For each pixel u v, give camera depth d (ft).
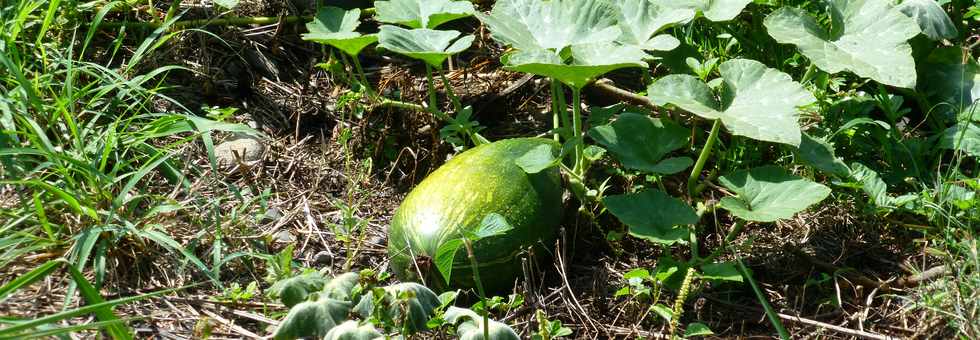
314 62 10.02
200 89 9.71
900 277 8.12
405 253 7.88
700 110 8.01
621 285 8.10
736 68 8.32
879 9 8.79
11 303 7.36
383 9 9.09
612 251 8.38
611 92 9.55
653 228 7.89
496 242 7.83
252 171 9.05
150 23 9.86
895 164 9.00
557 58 8.02
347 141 9.34
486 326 6.75
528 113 9.71
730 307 7.93
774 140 7.78
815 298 8.06
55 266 6.64
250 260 8.07
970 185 8.25
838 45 8.71
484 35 10.23
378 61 10.21
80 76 9.25
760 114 8.00
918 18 9.38
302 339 7.20
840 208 8.59
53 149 7.83
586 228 8.45
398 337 6.96
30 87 8.00
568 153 8.63
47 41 9.48
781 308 7.95
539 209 8.05
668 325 7.76
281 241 8.41
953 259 7.94
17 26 8.61
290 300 7.29
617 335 7.76
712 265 7.73
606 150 8.54
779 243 8.43
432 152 9.20
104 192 7.92
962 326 7.41
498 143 8.42
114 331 6.61
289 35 10.14
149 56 9.70
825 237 8.52
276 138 9.46
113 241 7.76
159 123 8.50
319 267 8.26
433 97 9.11
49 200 7.94
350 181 8.80
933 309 7.58
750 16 10.03
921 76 9.64
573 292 8.06
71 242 7.77
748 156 8.95
